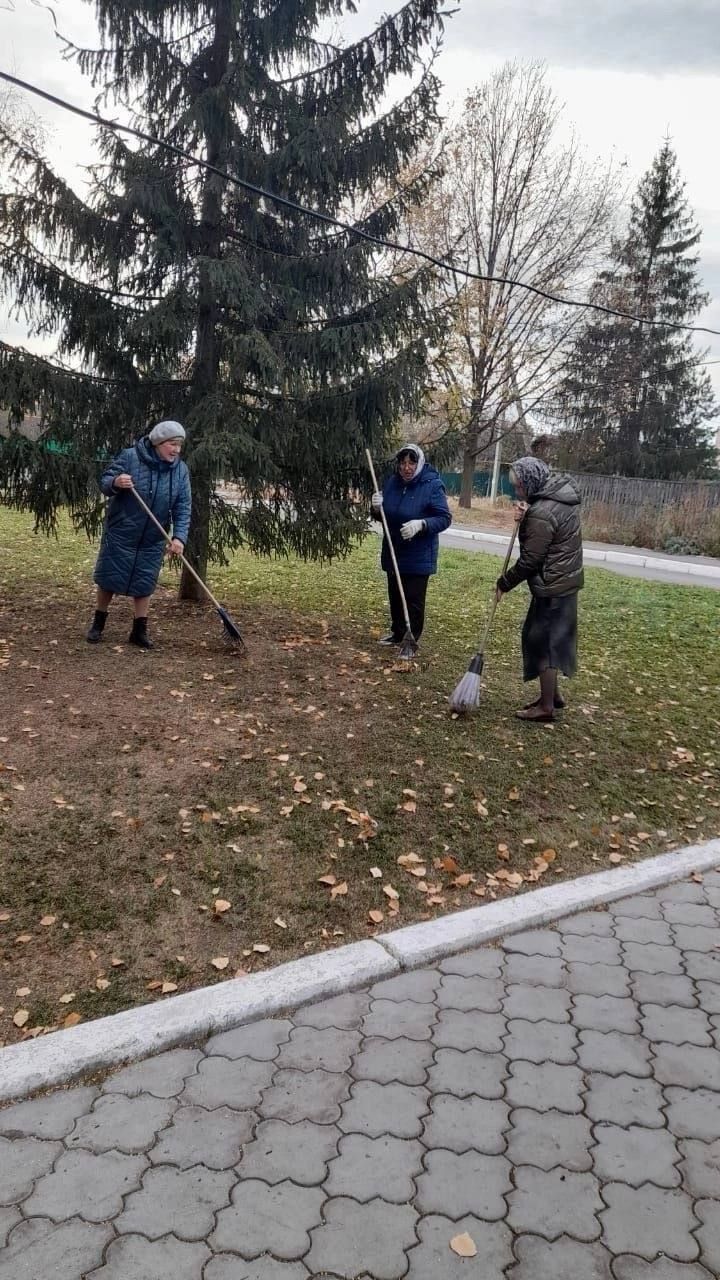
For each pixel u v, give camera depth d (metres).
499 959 3.25
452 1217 2.09
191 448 7.11
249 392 7.58
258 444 6.97
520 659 7.51
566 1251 2.01
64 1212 2.04
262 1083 2.53
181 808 4.16
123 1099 2.44
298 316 7.51
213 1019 2.74
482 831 4.24
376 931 3.36
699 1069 2.68
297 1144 2.29
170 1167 2.20
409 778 4.71
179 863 3.70
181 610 8.12
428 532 6.99
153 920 3.30
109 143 7.00
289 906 3.47
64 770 4.43
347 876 3.72
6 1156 2.21
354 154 7.50
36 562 10.70
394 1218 2.08
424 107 7.38
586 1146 2.34
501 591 5.65
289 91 7.45
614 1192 2.19
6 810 3.97
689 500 22.83
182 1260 1.93
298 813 4.22
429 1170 2.23
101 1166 2.19
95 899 3.39
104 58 7.04
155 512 6.29
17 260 6.64
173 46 7.32
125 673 6.02
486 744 5.29
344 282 7.50
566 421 37.00
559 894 3.69
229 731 5.13
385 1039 2.75
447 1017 2.88
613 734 5.70
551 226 23.75
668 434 40.00
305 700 5.80
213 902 3.45
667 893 3.85
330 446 7.48
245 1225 2.04
